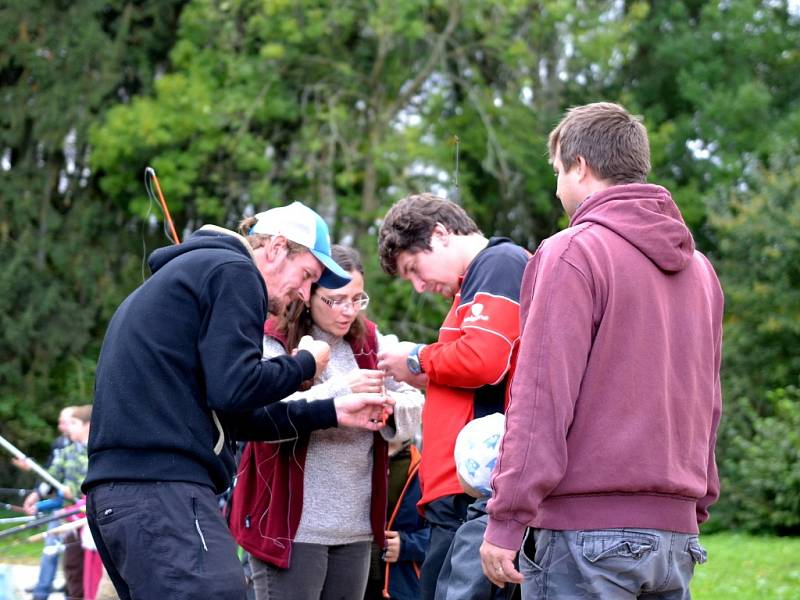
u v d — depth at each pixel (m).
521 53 35.31
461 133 36.44
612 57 37.72
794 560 18.89
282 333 7.91
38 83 37.47
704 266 6.18
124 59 38.03
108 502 6.03
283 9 34.34
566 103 40.31
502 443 5.47
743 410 30.09
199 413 6.14
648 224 5.71
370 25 34.25
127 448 6.03
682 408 5.67
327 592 8.04
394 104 36.25
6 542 14.34
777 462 26.50
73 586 12.95
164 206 7.73
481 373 7.17
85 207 37.84
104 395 6.15
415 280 8.01
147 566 5.88
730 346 32.44
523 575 5.66
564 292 5.46
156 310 6.15
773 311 31.80
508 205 38.62
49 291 36.75
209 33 36.47
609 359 5.52
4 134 37.31
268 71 34.94
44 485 14.85
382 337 8.79
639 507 5.47
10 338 35.97
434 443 7.69
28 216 37.31
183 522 5.94
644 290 5.60
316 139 34.00
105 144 34.44
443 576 7.27
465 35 37.41
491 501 5.46
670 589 5.65
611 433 5.46
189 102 33.97
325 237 7.24
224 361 6.01
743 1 40.88
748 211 32.91
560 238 5.64
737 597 15.07
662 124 40.59
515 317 7.25
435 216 7.88
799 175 32.78
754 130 39.56
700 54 41.19
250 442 7.92
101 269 37.44
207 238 6.49
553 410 5.35
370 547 8.27
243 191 35.25
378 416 7.58
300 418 7.07
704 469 5.79
